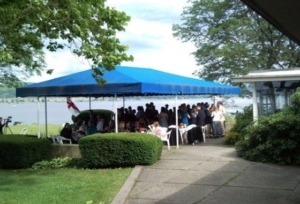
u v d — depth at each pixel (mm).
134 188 9664
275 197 8562
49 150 13766
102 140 12016
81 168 12461
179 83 16250
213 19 28797
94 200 8867
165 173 10914
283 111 12781
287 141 11633
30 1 9273
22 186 10438
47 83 15742
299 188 9188
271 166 11461
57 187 10109
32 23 10547
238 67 27047
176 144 15438
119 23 10945
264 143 12117
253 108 15406
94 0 10422
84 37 10625
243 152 12711
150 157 11820
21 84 20562
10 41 11273
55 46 11258
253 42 27500
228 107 30234
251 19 27469
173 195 8961
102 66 11125
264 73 15695
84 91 14352
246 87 29219
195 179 10219
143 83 13398
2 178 11594
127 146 11836
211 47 28516
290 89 16078
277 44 27703
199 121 17859
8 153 13117
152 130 14828
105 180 10586
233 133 15898
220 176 10430
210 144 16312
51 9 10234
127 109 19078
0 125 21047
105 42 10922
